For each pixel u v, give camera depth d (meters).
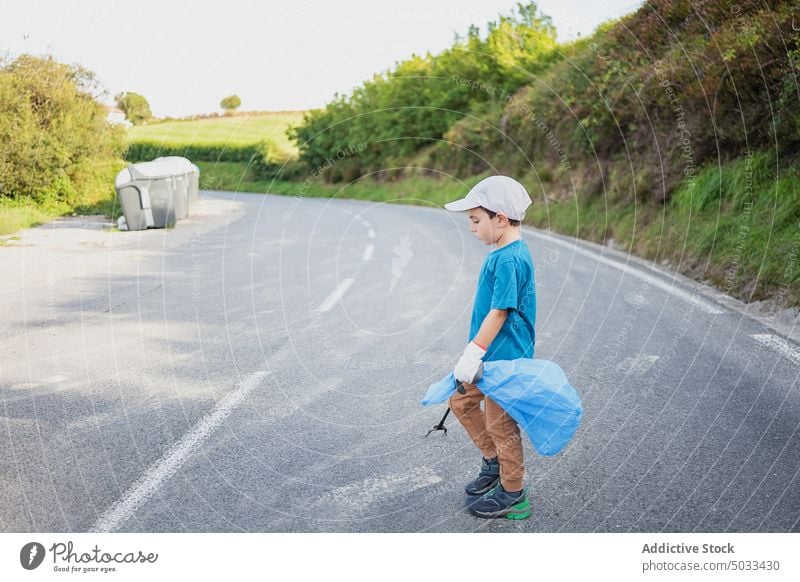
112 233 14.03
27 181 16.09
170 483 3.38
